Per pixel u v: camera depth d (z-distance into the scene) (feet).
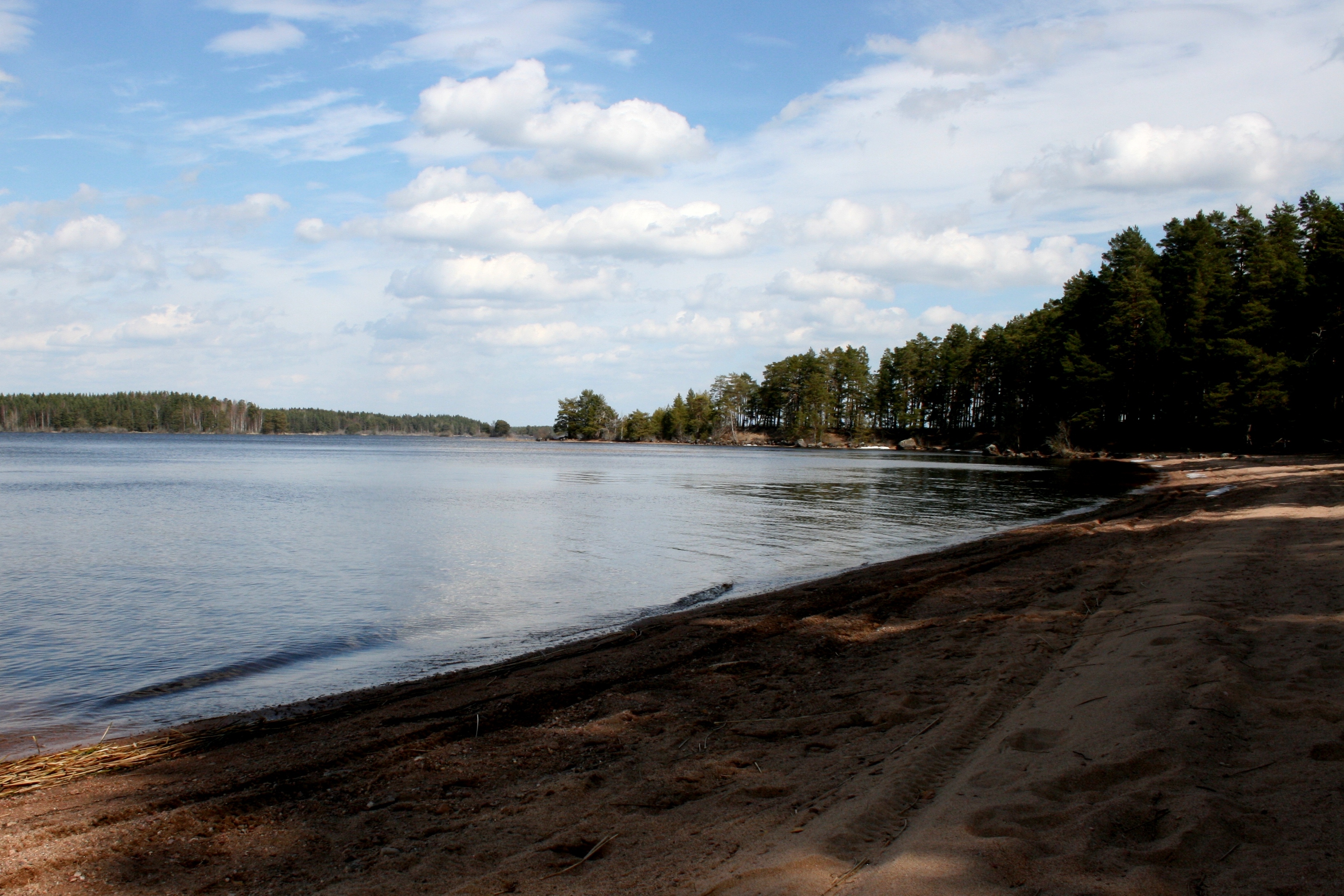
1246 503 78.95
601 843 15.60
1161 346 232.73
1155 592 35.63
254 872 15.44
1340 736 15.87
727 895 12.23
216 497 124.47
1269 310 201.36
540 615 44.09
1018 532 73.82
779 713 24.06
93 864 15.98
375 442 642.22
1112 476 171.63
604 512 101.71
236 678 32.78
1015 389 350.02
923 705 23.25
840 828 14.19
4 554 66.69
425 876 14.87
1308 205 229.04
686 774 19.29
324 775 20.76
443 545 71.87
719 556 64.80
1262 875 11.00
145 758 22.97
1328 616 27.07
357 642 38.42
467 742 22.91
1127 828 12.91
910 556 62.34
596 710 25.43
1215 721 17.26
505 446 549.95
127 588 52.06
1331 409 199.82
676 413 625.00
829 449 470.39
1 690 31.14
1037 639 30.04
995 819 13.57
